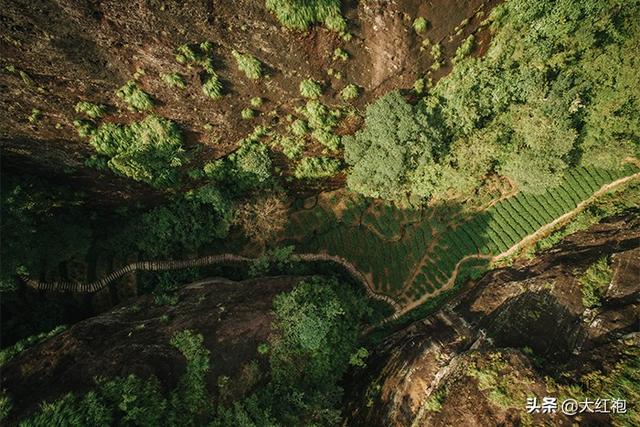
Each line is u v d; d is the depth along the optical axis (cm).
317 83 2381
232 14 1962
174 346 2402
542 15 2272
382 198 3259
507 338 2556
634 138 2867
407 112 2517
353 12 2088
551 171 2795
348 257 3322
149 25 1936
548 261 2914
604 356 2172
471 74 2503
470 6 2167
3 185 2516
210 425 2209
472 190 3159
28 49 1934
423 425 2264
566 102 2595
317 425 2380
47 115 2273
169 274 3192
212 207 3156
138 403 2070
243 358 2448
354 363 2802
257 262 3139
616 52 2464
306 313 2589
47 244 2778
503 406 2123
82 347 2333
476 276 3153
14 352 2392
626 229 2792
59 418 1889
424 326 2942
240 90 2353
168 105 2344
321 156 2944
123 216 3150
